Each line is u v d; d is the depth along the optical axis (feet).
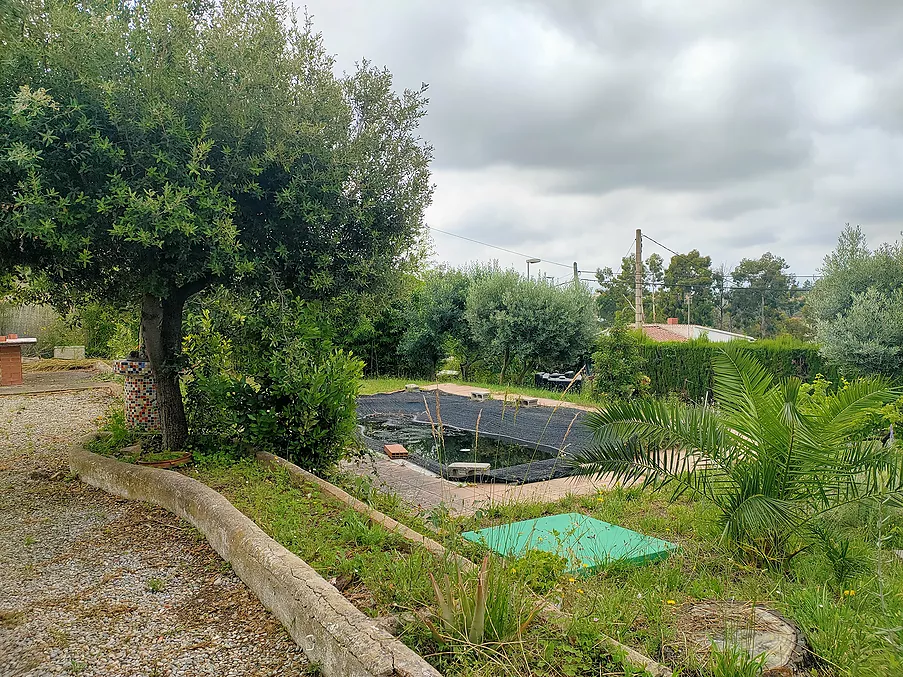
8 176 14.65
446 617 8.55
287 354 18.84
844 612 10.14
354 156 18.90
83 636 9.52
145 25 16.69
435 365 67.92
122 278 18.44
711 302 156.15
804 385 22.89
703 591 11.68
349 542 12.50
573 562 12.11
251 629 9.70
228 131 16.84
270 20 18.17
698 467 15.07
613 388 44.88
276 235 18.69
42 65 15.31
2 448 24.13
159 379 19.89
